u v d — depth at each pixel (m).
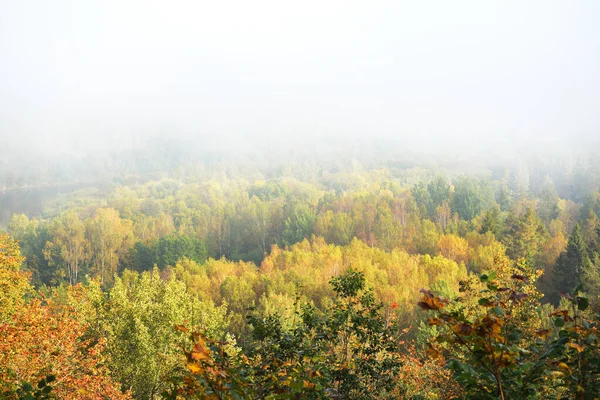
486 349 3.45
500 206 149.12
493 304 3.64
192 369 3.65
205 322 23.81
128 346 23.16
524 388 3.76
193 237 115.31
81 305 24.47
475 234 89.81
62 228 112.31
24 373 14.17
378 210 121.75
